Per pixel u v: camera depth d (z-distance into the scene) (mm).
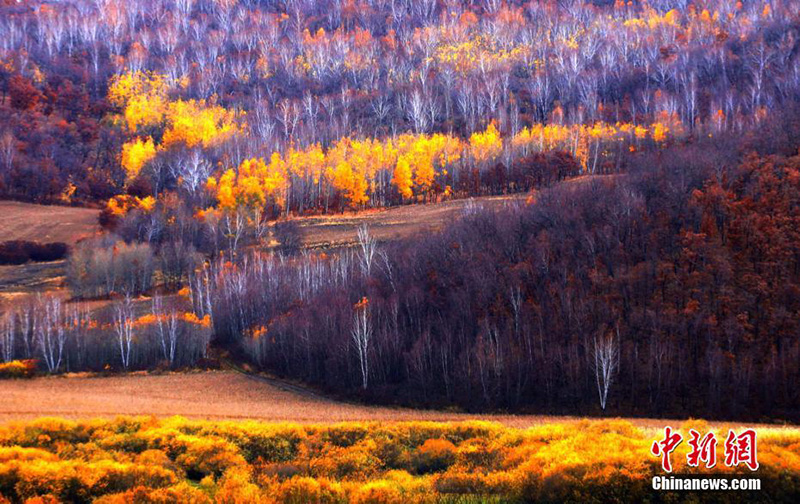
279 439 34062
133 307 96312
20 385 72062
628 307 71062
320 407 62406
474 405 63281
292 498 23375
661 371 61969
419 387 68125
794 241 71625
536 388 64250
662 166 100875
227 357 87938
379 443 32812
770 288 67688
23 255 130375
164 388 71562
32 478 25000
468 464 28422
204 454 30500
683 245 76500
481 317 74500
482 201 135125
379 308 78188
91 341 84250
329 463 28750
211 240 128000
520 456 27406
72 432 35500
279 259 112812
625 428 32062
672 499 21562
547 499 22656
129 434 34750
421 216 131375
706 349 62938
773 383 57094
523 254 84188
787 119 114500
